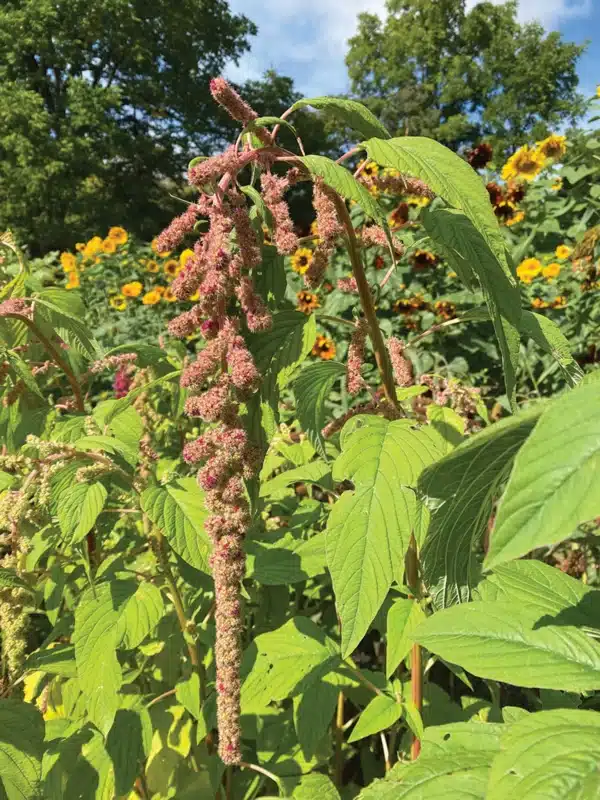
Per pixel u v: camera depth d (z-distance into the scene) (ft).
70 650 5.85
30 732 5.06
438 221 4.26
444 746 3.22
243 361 3.67
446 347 17.30
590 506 1.84
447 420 5.82
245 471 3.98
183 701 5.68
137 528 7.73
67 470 5.34
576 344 14.52
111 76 85.05
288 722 6.11
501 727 3.24
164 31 83.41
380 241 4.49
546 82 123.13
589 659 2.80
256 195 3.90
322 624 7.93
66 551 6.95
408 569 5.16
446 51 129.29
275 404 4.41
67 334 7.10
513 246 18.29
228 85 3.84
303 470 6.69
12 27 73.00
